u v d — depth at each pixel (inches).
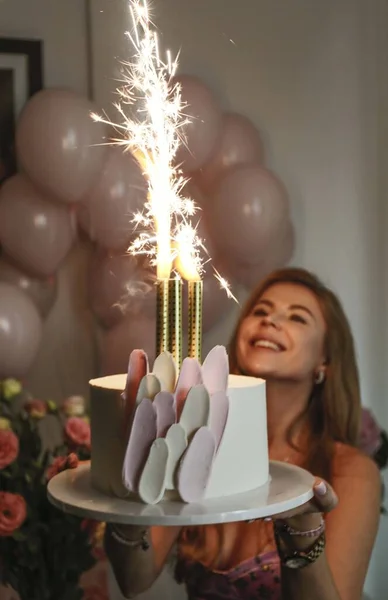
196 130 59.4
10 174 59.6
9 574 54.0
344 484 60.5
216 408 31.7
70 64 61.7
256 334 62.3
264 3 65.2
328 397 63.2
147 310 60.1
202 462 31.2
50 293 60.3
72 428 56.1
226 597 58.8
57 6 61.6
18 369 58.2
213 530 60.1
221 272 61.2
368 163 67.8
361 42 67.4
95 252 60.5
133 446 31.1
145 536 50.3
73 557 54.4
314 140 66.4
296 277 63.6
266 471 35.1
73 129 56.2
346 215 67.2
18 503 52.0
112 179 58.2
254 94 65.0
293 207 65.9
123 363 59.8
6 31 60.8
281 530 40.4
